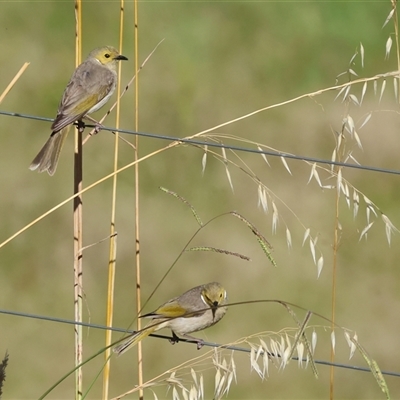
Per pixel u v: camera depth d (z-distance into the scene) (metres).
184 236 15.02
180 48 19.77
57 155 9.57
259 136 17.06
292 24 20.73
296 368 12.79
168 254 14.67
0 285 14.06
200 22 20.61
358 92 18.36
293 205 15.47
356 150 16.41
